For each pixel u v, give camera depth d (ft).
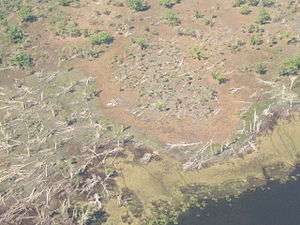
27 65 196.03
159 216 146.30
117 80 188.75
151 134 168.96
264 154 163.12
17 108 179.73
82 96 183.11
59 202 149.28
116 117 175.22
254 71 188.75
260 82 184.55
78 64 196.85
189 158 161.17
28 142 167.32
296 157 163.22
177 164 160.04
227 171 158.20
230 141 165.37
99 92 184.85
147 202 150.20
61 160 161.17
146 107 177.78
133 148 164.86
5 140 167.53
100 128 171.01
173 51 199.11
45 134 169.68
